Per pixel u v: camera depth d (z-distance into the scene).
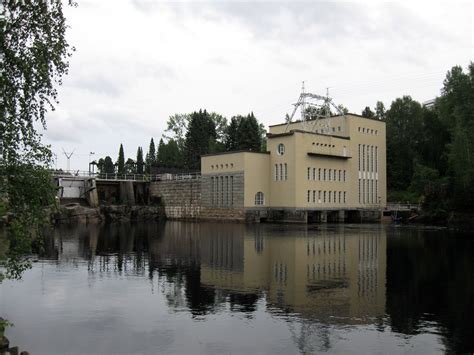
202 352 13.03
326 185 77.75
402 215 79.19
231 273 25.00
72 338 14.32
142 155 141.88
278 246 38.03
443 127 91.00
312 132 76.12
